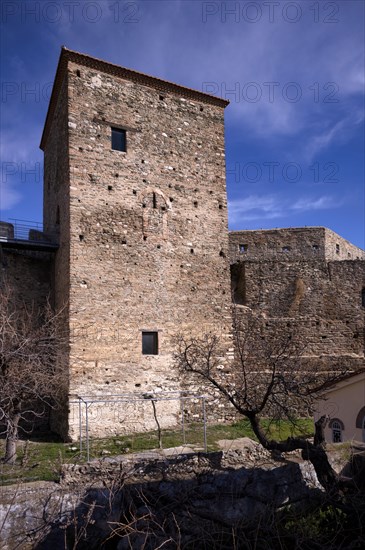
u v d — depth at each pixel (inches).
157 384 574.6
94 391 532.7
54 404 571.8
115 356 553.6
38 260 651.5
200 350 573.9
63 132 599.8
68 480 335.6
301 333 792.3
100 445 484.7
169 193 630.5
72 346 529.7
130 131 611.5
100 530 307.7
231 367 633.6
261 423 598.9
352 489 321.1
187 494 327.6
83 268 551.5
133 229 593.3
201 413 603.2
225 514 333.4
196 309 624.1
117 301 566.6
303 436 522.9
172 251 619.8
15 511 299.0
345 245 1379.2
